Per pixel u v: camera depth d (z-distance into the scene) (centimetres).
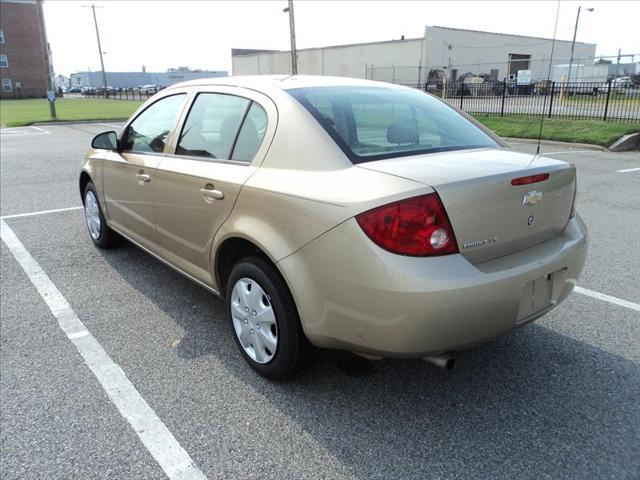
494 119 1823
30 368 313
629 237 567
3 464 237
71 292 421
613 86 1895
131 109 3278
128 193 418
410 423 264
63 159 1134
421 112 331
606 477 229
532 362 319
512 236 255
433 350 234
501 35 4728
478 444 249
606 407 276
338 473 232
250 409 275
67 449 247
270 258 267
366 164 256
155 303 402
